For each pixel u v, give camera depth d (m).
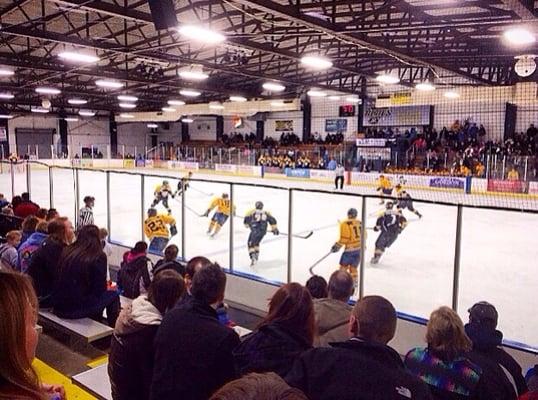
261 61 20.91
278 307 2.36
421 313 6.32
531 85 18.34
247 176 30.20
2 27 11.80
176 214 14.56
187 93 27.06
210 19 12.07
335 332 2.92
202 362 2.36
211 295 2.55
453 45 16.81
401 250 10.08
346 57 17.97
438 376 2.41
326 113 31.52
